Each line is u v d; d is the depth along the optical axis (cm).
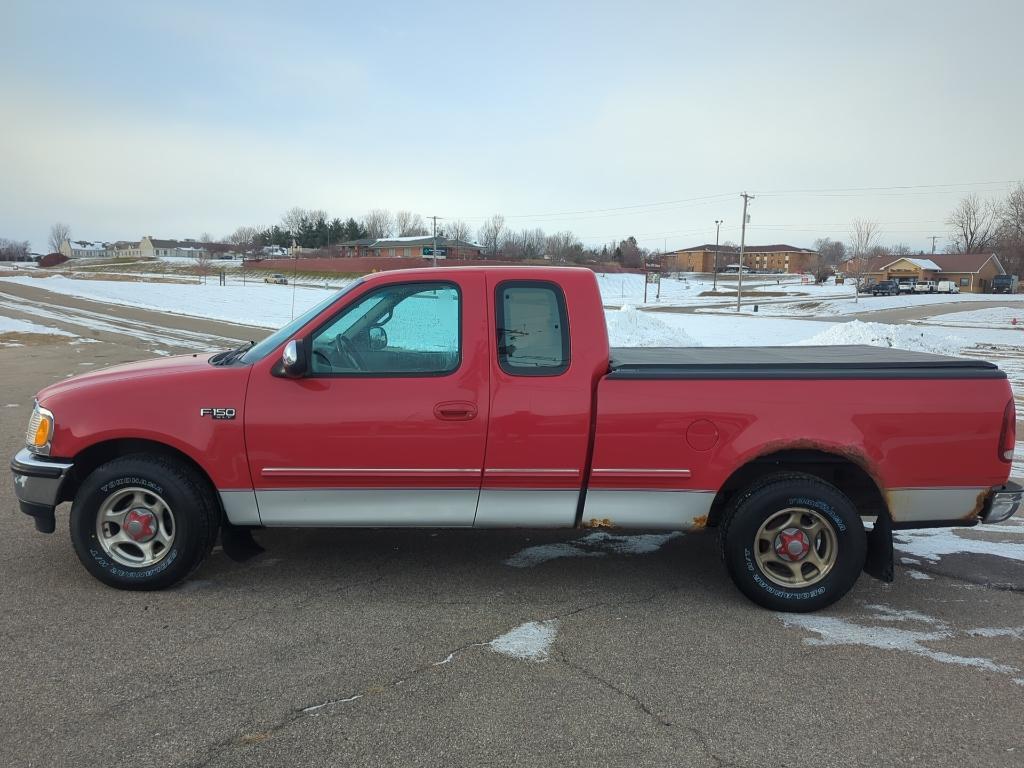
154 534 406
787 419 389
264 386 392
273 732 283
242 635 362
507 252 12125
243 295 5075
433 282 398
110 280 7269
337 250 12469
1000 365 1955
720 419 390
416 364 396
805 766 269
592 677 329
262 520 403
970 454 390
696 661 346
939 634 379
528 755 272
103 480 395
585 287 399
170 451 407
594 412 392
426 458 392
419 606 401
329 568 454
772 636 373
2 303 3534
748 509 392
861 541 393
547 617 390
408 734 284
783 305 6606
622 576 451
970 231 11094
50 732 281
